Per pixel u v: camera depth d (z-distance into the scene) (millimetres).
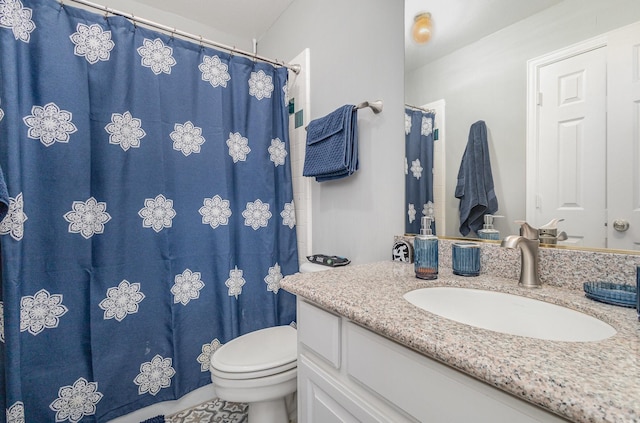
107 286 1271
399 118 1191
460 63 1025
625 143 690
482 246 936
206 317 1515
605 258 701
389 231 1233
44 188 1152
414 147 1153
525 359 418
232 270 1578
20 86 1103
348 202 1436
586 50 750
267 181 1687
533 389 364
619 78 699
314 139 1475
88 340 1234
